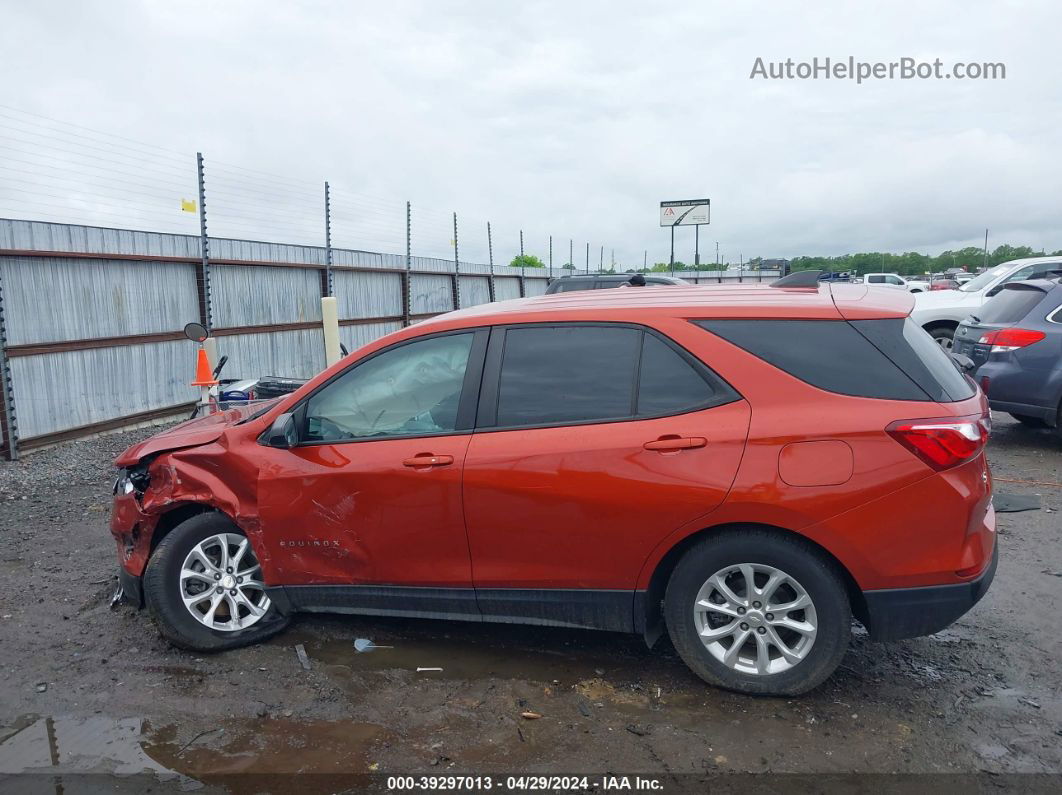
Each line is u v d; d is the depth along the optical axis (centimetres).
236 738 343
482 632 440
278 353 1268
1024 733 337
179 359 1061
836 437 341
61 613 466
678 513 353
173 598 415
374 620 456
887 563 340
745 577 356
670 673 392
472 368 395
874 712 354
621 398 372
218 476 418
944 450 335
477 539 383
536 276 2503
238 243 1162
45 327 863
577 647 421
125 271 970
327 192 1366
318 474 399
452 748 333
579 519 367
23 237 829
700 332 370
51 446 870
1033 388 809
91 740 342
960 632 431
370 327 1541
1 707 368
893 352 354
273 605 437
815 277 445
